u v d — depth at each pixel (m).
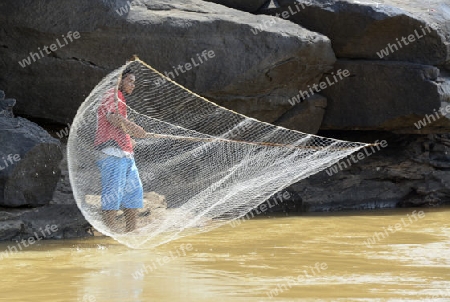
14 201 19.23
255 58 24.42
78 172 18.02
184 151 19.98
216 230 21.38
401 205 28.83
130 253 17.56
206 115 24.14
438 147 29.14
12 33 22.89
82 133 17.92
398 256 17.17
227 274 15.06
